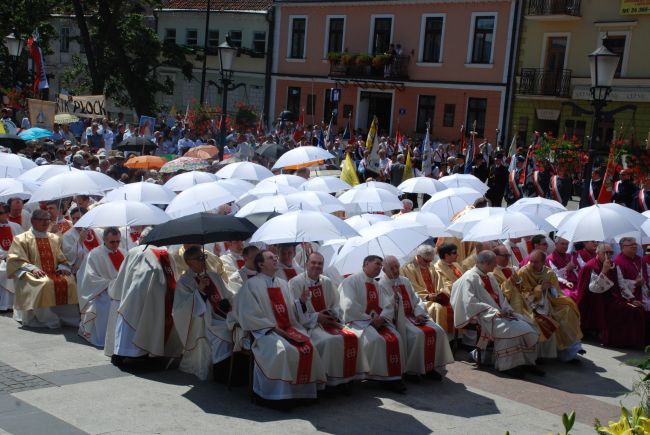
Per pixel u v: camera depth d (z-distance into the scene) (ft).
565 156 60.95
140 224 30.09
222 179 41.27
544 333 32.04
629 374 31.73
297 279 27.99
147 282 28.02
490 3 114.73
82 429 21.88
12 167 44.11
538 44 111.14
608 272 36.60
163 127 96.07
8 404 23.43
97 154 66.39
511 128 114.42
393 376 27.45
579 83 107.45
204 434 22.21
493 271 32.76
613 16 104.06
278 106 140.15
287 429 23.12
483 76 116.47
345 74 128.77
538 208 42.24
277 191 39.19
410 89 124.06
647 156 54.80
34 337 31.76
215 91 148.77
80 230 34.91
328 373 26.25
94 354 29.76
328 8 132.36
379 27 127.24
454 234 36.73
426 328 28.96
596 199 56.80
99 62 127.44
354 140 94.32
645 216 39.52
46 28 125.08
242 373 26.94
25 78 106.01
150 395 25.39
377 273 28.35
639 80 101.40
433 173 90.53
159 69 156.46
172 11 152.56
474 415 25.55
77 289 32.01
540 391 28.78
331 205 36.09
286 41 138.41
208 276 27.84
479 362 31.68
